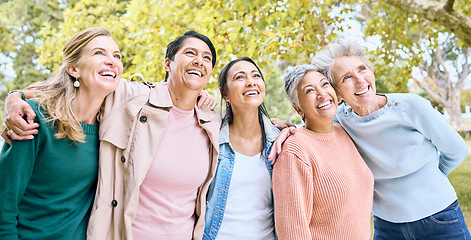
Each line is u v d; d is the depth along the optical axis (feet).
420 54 18.45
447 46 48.88
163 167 5.88
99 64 5.32
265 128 6.86
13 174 4.88
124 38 17.02
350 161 6.28
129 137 5.77
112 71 5.47
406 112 6.40
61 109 5.18
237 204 6.30
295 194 5.44
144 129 5.90
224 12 13.70
